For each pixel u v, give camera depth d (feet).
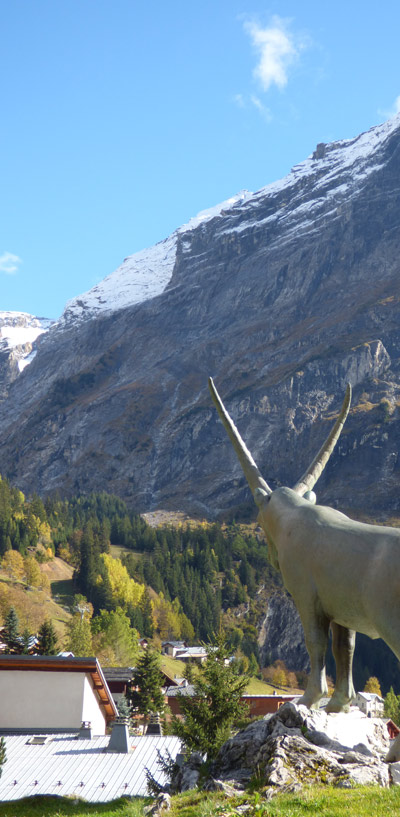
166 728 129.39
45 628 360.28
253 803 35.55
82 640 434.30
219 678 103.81
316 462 47.21
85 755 106.93
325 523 41.11
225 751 44.80
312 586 40.68
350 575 38.50
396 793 34.47
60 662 135.74
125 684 298.76
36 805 78.84
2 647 378.32
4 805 79.30
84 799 83.10
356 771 38.11
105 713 161.07
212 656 108.88
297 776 38.24
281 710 42.78
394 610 36.47
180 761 90.63
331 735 41.47
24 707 133.90
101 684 144.46
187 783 48.93
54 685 135.44
